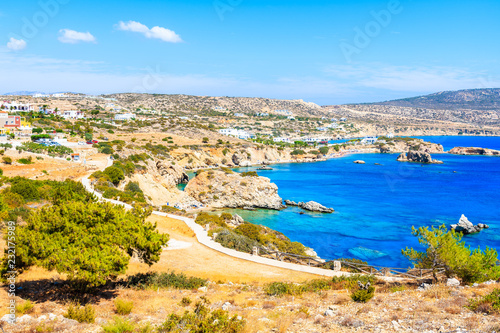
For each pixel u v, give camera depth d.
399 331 11.66
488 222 69.62
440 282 19.97
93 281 16.00
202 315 13.50
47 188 46.34
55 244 16.72
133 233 19.20
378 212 78.12
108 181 65.00
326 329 12.49
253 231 45.53
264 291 20.52
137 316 14.62
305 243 56.44
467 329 11.40
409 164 186.62
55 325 12.74
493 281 19.03
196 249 33.22
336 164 186.62
